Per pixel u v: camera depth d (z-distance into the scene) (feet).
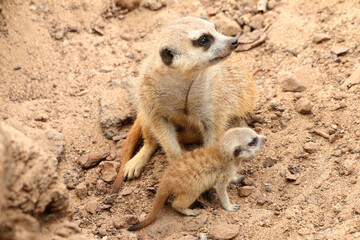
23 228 16.39
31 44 37.22
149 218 24.41
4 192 14.92
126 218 25.11
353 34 34.32
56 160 29.09
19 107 33.12
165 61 25.13
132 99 32.96
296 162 27.32
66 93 34.73
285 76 33.37
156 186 27.96
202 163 24.00
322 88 31.53
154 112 27.89
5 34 37.24
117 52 37.91
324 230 22.99
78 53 37.45
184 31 25.20
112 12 40.83
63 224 19.25
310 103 30.07
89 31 39.40
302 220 23.62
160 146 30.99
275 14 38.50
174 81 26.11
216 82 27.14
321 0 37.83
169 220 24.75
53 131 31.07
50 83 35.24
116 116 32.04
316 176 26.08
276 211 24.48
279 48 35.83
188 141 31.04
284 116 30.45
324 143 28.07
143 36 39.34
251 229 23.53
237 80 28.96
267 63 35.37
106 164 29.27
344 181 25.31
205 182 24.20
